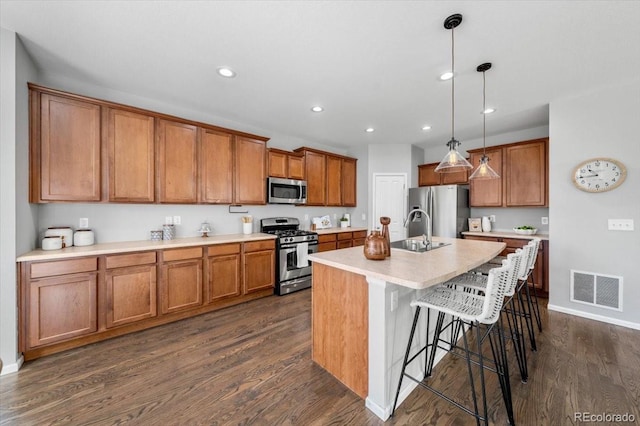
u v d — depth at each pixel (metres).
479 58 2.20
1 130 1.88
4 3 1.63
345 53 2.15
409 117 3.60
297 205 4.63
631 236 2.65
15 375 1.89
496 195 4.10
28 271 2.02
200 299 2.96
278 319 2.88
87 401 1.65
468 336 2.48
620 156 2.68
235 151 3.51
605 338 2.43
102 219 2.82
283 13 1.72
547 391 1.74
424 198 4.60
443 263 1.79
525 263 2.04
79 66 2.37
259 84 2.70
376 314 1.60
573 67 2.34
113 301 2.41
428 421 1.52
